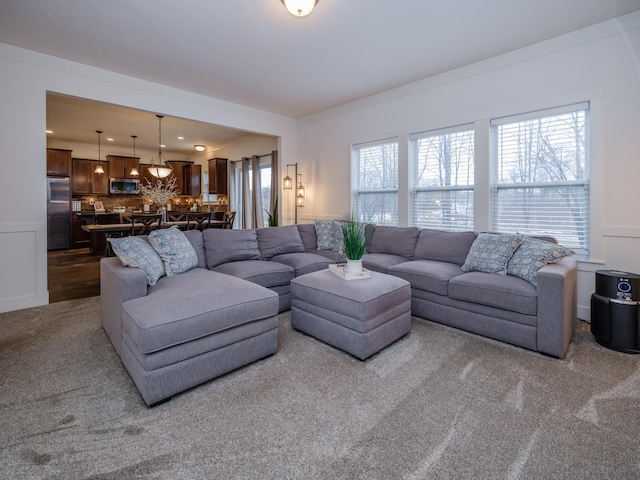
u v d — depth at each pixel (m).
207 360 1.96
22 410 1.72
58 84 3.52
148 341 1.70
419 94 4.20
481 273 2.86
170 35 3.08
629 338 2.35
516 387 1.93
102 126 6.52
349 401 1.81
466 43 3.23
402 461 1.38
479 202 3.70
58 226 7.69
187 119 4.65
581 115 3.07
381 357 2.34
